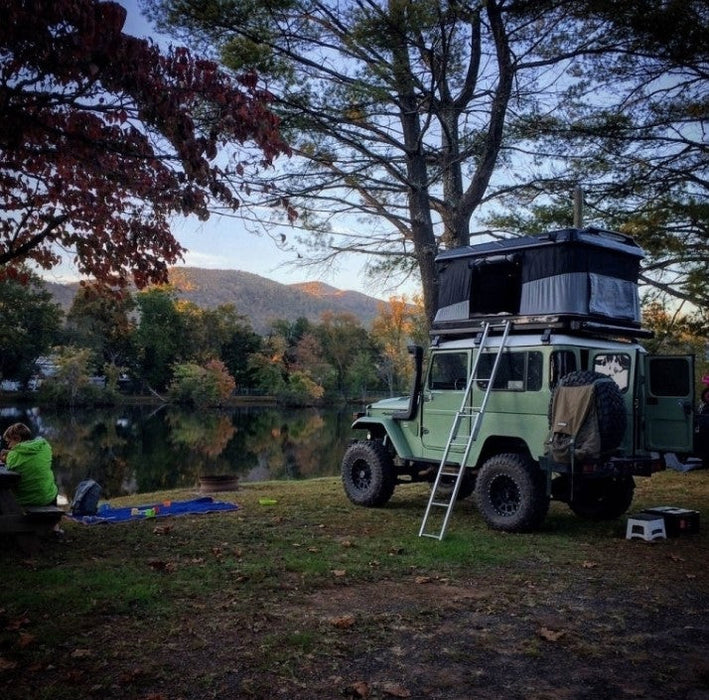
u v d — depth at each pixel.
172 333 103.38
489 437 8.50
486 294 9.03
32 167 5.63
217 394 93.12
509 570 6.39
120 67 4.66
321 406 107.06
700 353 17.92
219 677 3.90
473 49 14.38
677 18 11.59
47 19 4.38
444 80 13.60
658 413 8.18
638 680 4.00
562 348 7.98
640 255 9.07
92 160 5.13
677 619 5.06
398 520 8.78
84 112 5.00
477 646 4.46
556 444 7.52
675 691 3.86
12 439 7.41
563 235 8.23
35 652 4.16
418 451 9.45
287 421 74.00
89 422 64.62
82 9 4.36
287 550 6.89
